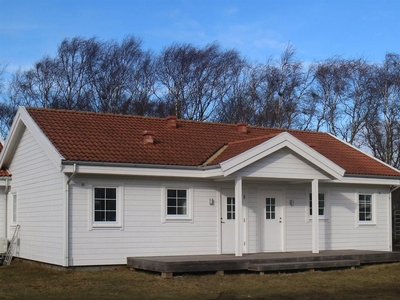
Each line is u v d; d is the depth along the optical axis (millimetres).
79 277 17203
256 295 14859
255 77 43562
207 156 20938
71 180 18406
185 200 20359
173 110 41469
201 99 42188
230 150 20766
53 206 19047
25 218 21359
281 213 22219
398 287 16500
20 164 22125
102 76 41562
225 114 42312
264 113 42656
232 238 21078
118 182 19141
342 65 42750
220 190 20938
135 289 15461
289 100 43156
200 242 20375
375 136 41562
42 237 19828
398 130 40594
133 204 19344
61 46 41656
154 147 20750
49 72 41406
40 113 21188
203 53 42656
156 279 16922
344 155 25562
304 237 22609
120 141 20516
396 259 21359
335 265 19516
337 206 23656
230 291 15352
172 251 19844
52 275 17562
